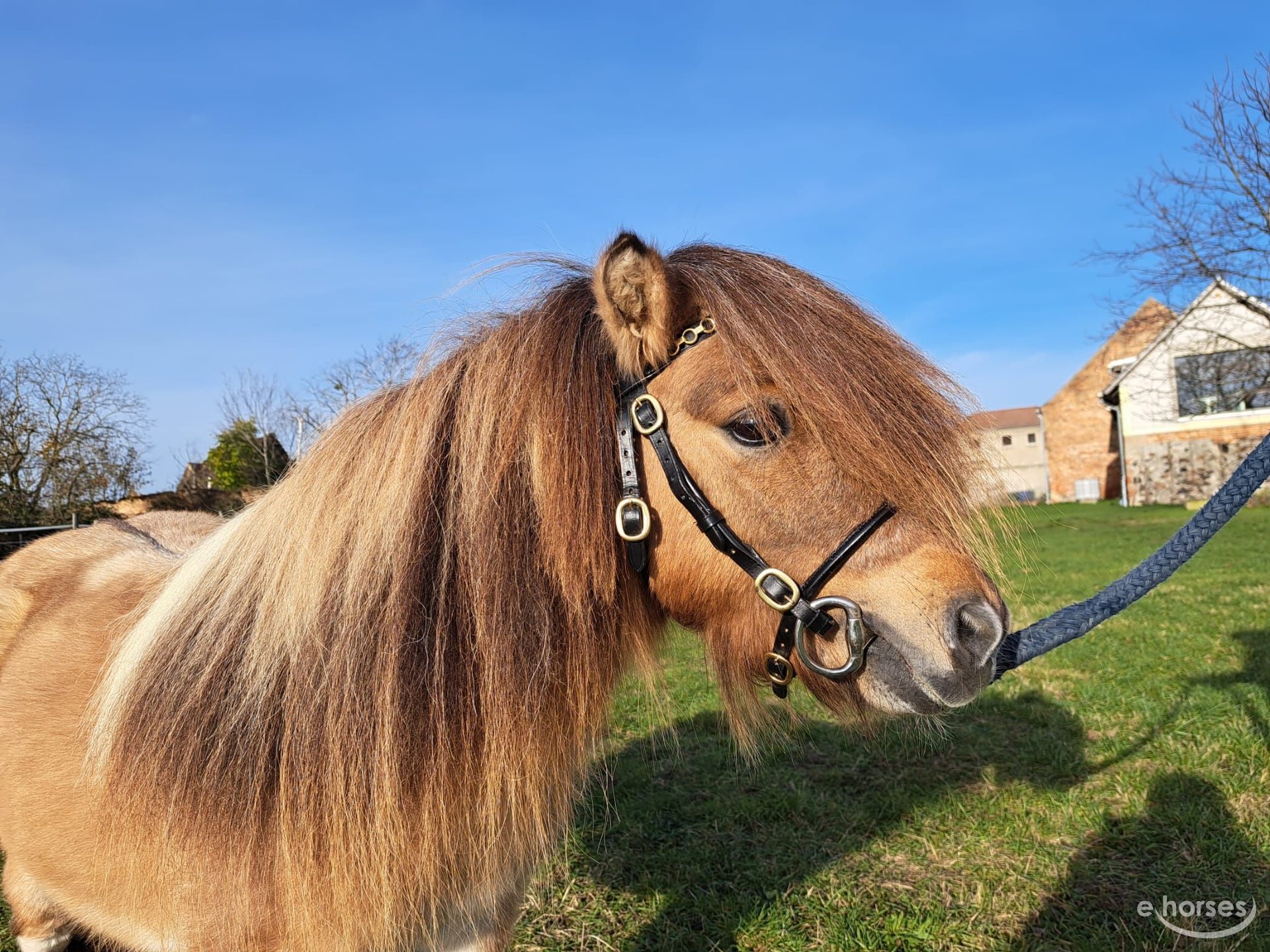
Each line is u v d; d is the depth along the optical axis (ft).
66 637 6.27
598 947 8.88
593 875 10.33
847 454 4.49
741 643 5.02
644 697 16.11
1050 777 12.53
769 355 4.58
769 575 4.67
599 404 4.99
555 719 4.94
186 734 4.84
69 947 7.31
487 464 4.91
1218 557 36.40
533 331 5.17
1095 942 8.41
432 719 4.65
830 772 13.12
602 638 5.12
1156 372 83.87
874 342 4.81
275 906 4.72
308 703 4.68
